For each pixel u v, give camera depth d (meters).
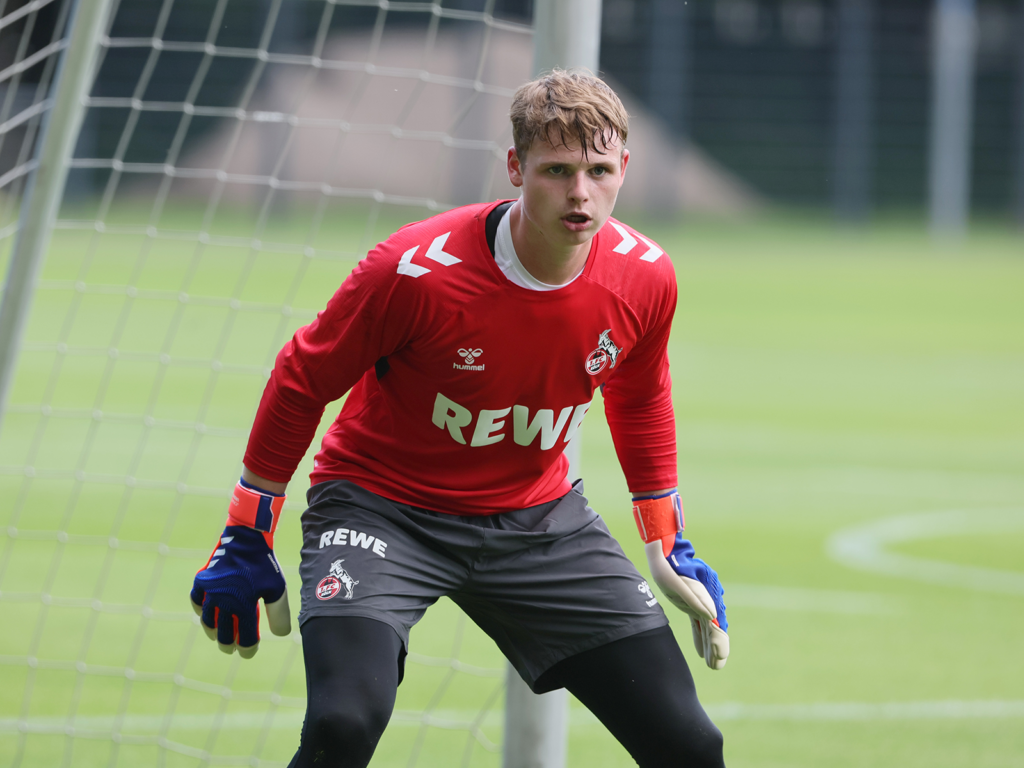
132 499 26.39
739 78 132.12
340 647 8.12
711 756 8.53
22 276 11.38
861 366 52.56
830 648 18.00
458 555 9.04
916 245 109.12
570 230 8.00
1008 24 131.25
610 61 131.25
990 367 52.69
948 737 14.20
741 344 58.00
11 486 27.12
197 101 97.31
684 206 129.88
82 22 10.98
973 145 132.25
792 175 132.50
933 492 30.44
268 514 8.98
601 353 8.86
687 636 18.83
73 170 86.56
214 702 15.10
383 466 9.13
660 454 9.68
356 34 104.94
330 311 8.61
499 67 77.69
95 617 15.60
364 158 99.44
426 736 14.32
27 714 14.21
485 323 8.46
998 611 20.14
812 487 30.75
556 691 10.66
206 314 53.75
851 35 130.25
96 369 42.94
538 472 9.31
